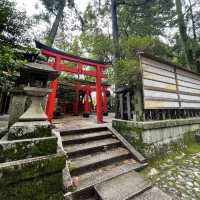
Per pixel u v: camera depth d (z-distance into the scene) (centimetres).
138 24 906
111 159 317
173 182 273
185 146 491
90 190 230
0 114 629
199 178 287
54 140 201
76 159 297
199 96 665
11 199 157
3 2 266
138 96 410
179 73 561
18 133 182
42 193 179
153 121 401
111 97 1414
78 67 627
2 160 162
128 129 409
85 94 1120
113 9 722
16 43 280
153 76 438
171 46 1015
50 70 213
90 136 383
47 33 929
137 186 243
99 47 984
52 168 187
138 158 340
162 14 916
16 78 258
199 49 841
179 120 488
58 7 858
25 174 166
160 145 402
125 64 436
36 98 219
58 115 862
